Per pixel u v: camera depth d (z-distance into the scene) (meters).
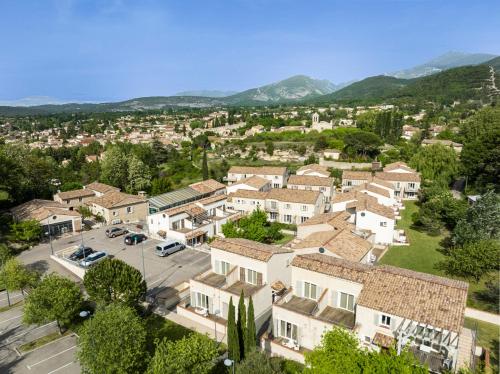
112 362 26.81
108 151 107.38
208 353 27.09
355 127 191.50
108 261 40.41
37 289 37.03
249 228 61.06
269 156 147.88
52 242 66.75
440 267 51.97
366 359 21.47
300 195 75.62
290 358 32.78
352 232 50.53
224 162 136.88
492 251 45.66
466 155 89.88
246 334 31.91
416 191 92.19
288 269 41.84
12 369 33.03
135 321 29.61
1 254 49.44
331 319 32.34
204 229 66.94
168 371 23.95
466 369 25.56
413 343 27.52
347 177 95.00
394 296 29.97
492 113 130.12
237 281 40.47
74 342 37.09
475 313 39.34
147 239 67.19
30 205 74.94
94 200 80.00
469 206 66.69
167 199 73.31
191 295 41.75
